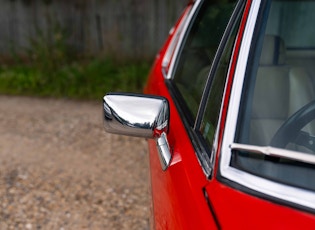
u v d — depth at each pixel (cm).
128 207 362
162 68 308
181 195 170
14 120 541
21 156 445
